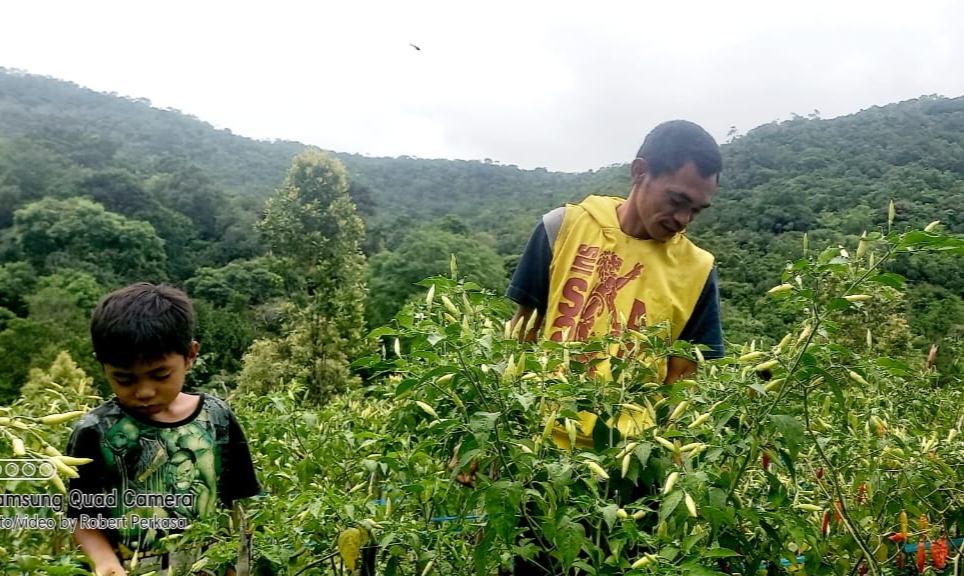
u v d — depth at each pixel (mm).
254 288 47094
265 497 3094
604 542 2646
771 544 2645
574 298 3182
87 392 3463
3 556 1741
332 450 3592
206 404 2543
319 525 2531
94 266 47969
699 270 3217
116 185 60719
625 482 2547
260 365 20094
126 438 2354
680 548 2121
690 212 3043
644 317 3004
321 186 25500
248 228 61250
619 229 3207
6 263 44188
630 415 2564
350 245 25094
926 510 3344
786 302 2492
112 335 2213
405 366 2574
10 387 24125
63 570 1670
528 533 2697
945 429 4629
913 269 14719
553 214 3383
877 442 3270
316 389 19547
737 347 2801
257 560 2510
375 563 2672
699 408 2637
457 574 2529
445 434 2518
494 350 2371
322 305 20859
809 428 2631
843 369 2488
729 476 2428
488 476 2545
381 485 3285
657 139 3053
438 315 2713
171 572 2287
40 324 28172
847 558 3133
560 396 2488
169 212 61125
